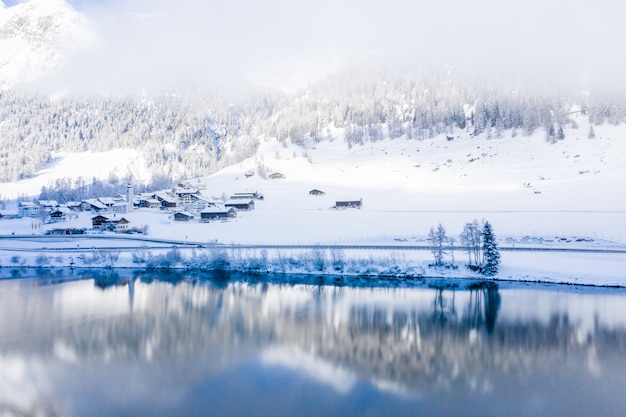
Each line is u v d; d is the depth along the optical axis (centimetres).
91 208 19388
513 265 9938
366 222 14750
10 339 6038
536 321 6819
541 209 14650
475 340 6022
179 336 6228
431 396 4391
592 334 6175
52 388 4541
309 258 10656
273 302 8200
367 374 4925
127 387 4572
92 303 8062
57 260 11606
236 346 5806
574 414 4044
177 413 4038
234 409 4109
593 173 18675
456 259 10431
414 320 7025
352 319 7050
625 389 4525
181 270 11056
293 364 5219
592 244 10988
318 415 4000
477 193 18325
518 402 4266
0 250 12431
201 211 16400
